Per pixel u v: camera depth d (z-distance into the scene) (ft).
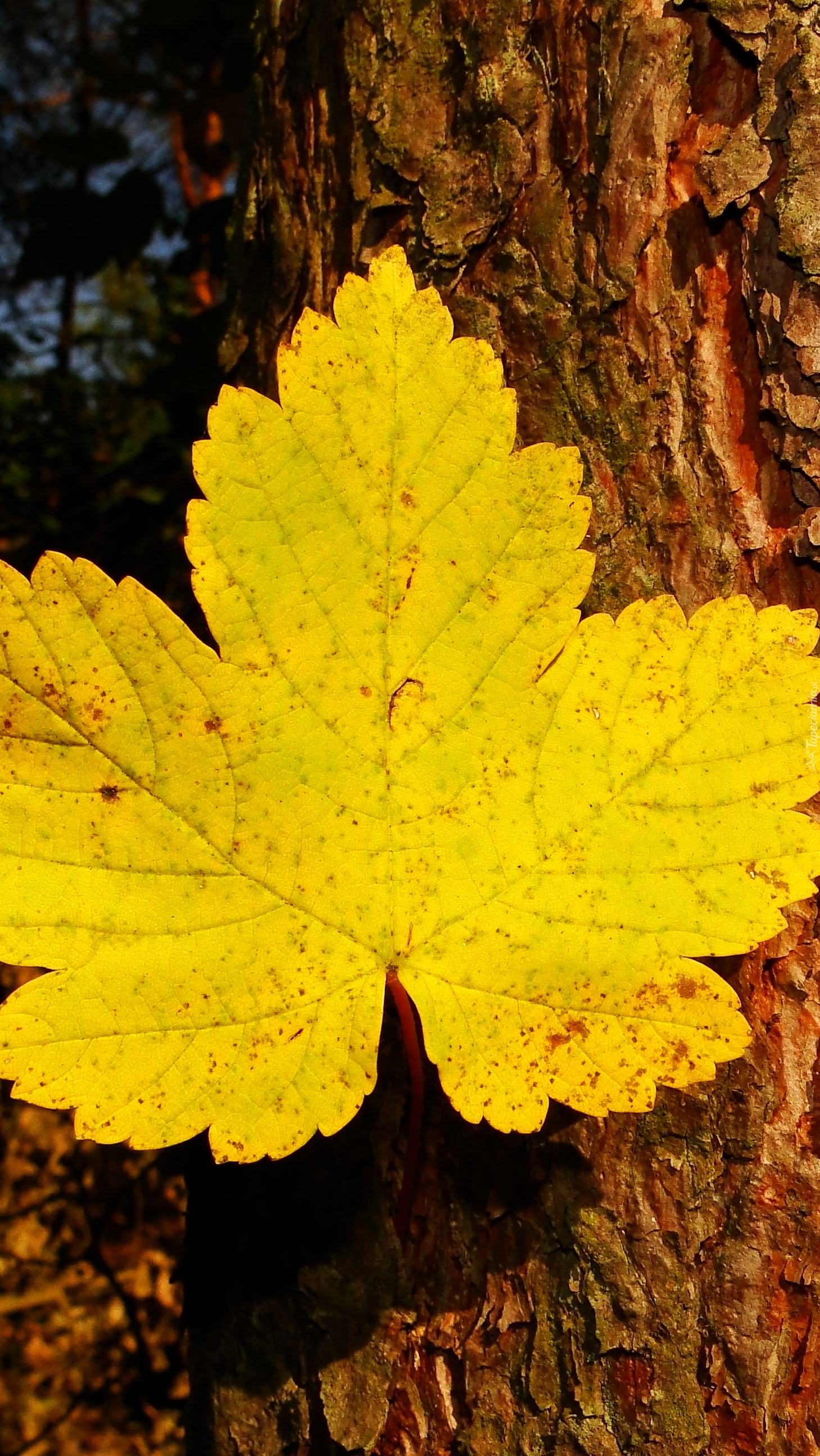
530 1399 1.56
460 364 1.48
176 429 3.43
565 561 1.49
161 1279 3.82
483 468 1.49
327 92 1.69
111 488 4.10
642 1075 1.48
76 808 1.46
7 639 1.44
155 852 1.48
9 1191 4.00
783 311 1.57
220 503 1.47
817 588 1.56
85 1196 3.56
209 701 1.48
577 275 1.60
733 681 1.49
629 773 1.50
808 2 1.57
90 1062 1.45
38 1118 4.18
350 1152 1.61
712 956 1.50
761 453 1.57
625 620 1.50
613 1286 1.56
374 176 1.65
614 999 1.49
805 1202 1.55
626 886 1.50
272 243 1.73
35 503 4.13
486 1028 1.50
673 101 1.58
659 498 1.59
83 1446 3.39
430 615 1.49
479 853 1.51
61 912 1.46
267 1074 1.48
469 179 1.62
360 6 1.67
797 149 1.57
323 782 1.50
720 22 1.58
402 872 1.50
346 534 1.48
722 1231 1.55
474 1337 1.58
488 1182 1.58
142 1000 1.47
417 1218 1.60
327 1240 1.62
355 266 1.65
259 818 1.49
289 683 1.49
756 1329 1.54
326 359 1.48
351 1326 1.60
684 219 1.59
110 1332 3.73
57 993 1.45
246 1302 1.65
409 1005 1.50
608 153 1.59
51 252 2.77
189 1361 1.71
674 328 1.59
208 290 4.08
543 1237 1.57
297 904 1.50
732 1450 1.54
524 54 1.61
